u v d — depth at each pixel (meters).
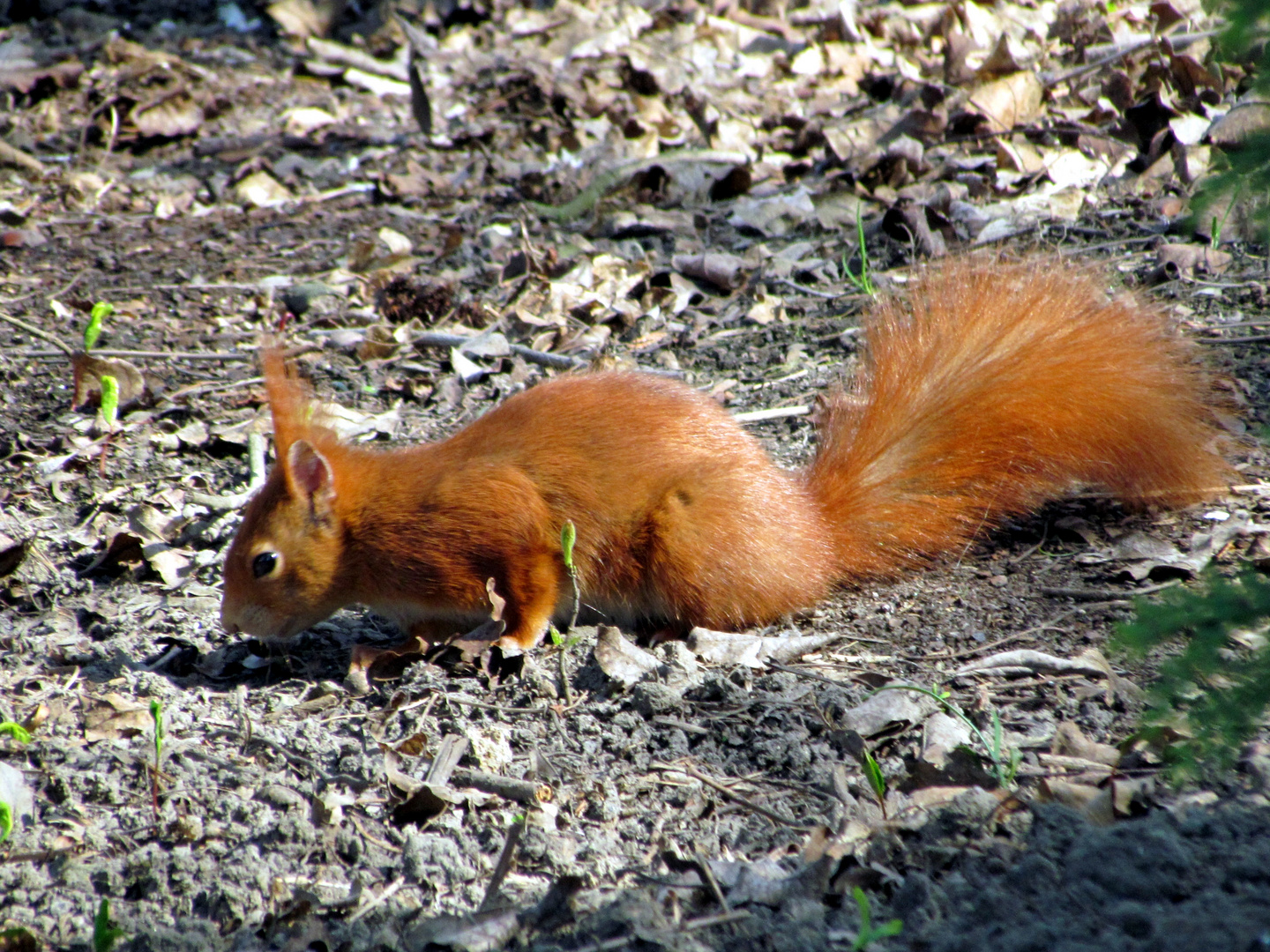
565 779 6.32
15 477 10.08
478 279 13.46
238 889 5.54
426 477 7.62
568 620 8.03
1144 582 7.77
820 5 21.44
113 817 6.06
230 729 6.82
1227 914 4.45
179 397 11.37
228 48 21.22
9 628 8.06
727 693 6.94
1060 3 18.97
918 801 5.76
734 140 16.33
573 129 17.45
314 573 7.55
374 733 6.75
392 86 19.92
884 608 7.95
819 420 9.73
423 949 5.13
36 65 20.00
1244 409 9.43
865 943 4.56
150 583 8.70
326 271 13.98
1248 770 5.61
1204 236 12.06
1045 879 4.92
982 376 8.39
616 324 12.36
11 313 13.18
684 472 7.67
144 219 15.78
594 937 5.06
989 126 15.15
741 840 5.78
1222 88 14.10
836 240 13.53
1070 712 6.50
